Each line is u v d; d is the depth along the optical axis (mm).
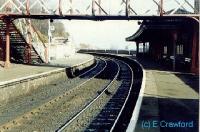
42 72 23891
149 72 28859
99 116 14336
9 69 26391
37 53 33281
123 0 23859
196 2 23734
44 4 24547
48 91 21156
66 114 14805
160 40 39656
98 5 23984
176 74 27062
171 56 34000
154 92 17656
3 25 28531
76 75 32531
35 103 17172
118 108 15938
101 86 23922
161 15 23516
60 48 47812
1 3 32469
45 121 13469
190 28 27781
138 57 56594
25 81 19984
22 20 30531
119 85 24188
